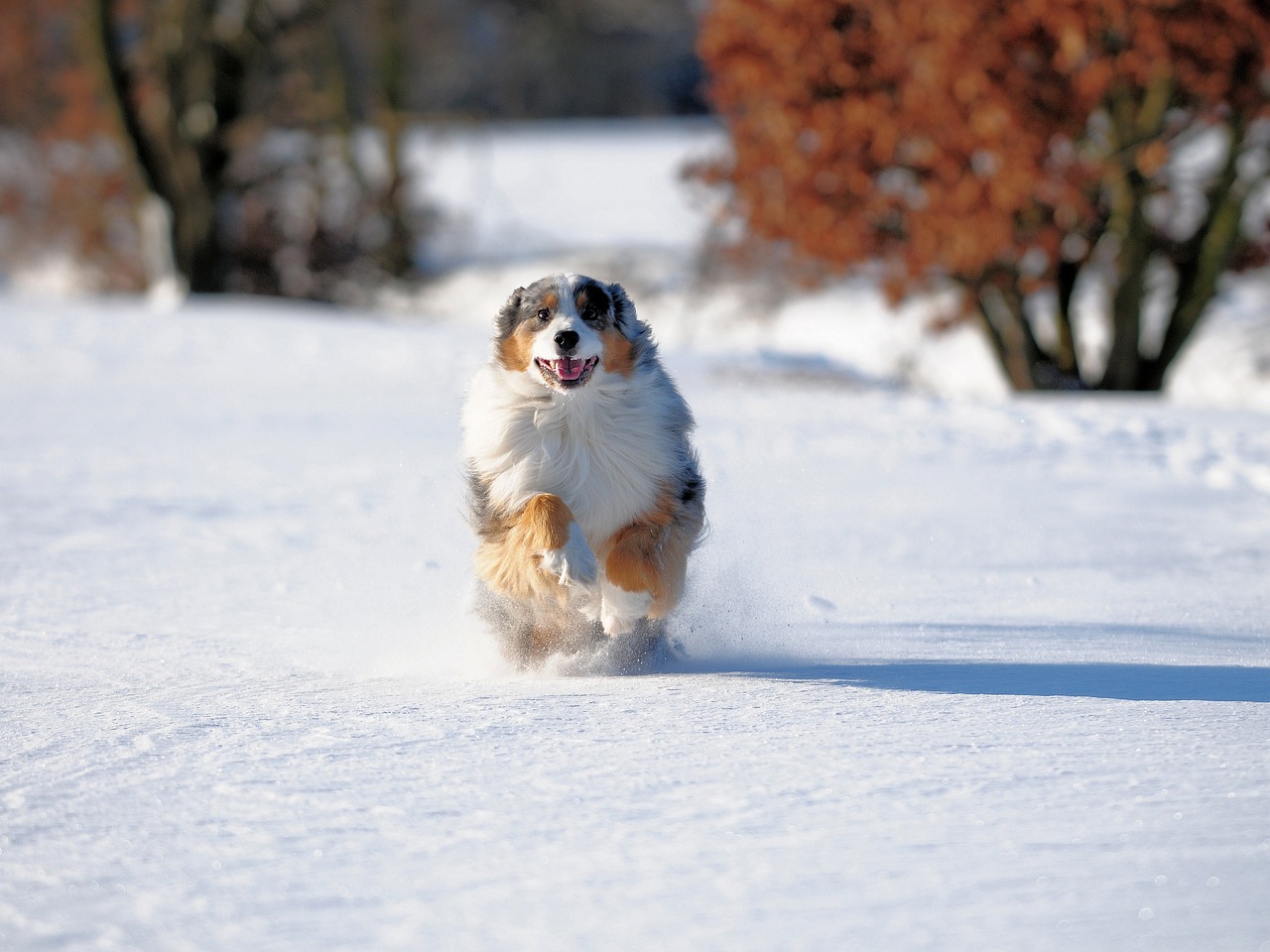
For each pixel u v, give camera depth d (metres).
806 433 18.22
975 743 5.55
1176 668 7.18
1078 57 22.39
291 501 13.52
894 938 3.76
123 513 12.83
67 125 50.25
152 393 22.48
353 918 3.99
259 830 4.72
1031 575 10.39
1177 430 18.08
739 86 25.92
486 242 54.22
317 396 22.28
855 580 10.17
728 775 5.17
